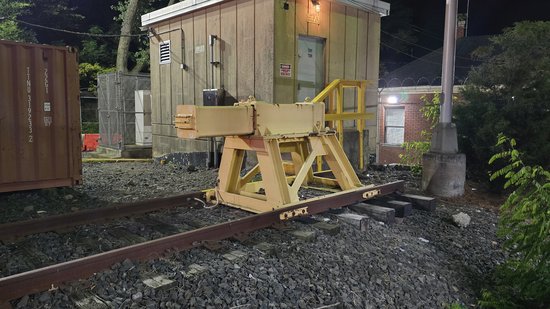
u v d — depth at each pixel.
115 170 11.20
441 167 8.84
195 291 3.92
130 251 4.34
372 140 12.45
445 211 7.76
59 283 3.84
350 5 11.06
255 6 9.86
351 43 11.44
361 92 10.22
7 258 4.55
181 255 4.59
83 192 8.20
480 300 4.92
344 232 5.82
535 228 4.45
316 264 4.78
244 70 10.27
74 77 8.15
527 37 9.80
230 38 10.55
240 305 3.80
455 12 8.74
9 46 7.36
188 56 11.97
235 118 5.91
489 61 10.62
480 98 10.34
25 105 7.58
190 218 6.18
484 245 6.48
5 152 7.37
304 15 10.10
